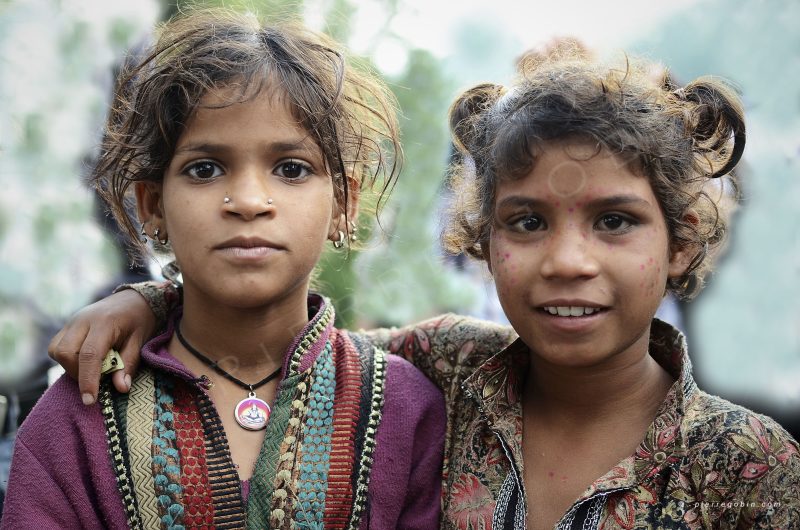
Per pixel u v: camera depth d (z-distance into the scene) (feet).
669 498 3.67
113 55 6.60
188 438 3.90
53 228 6.44
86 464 3.85
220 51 3.97
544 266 3.67
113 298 4.24
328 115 4.09
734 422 3.71
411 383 4.32
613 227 3.72
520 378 4.23
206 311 4.07
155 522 3.76
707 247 4.27
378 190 5.29
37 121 6.49
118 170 4.35
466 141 4.41
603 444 3.95
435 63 7.11
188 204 3.84
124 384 3.92
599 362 3.78
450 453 4.20
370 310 6.84
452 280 7.09
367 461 4.05
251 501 3.85
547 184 3.66
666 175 3.80
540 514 3.88
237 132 3.82
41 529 3.76
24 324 6.28
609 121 3.65
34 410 3.98
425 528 4.08
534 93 3.84
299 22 4.60
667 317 6.88
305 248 3.92
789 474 3.65
